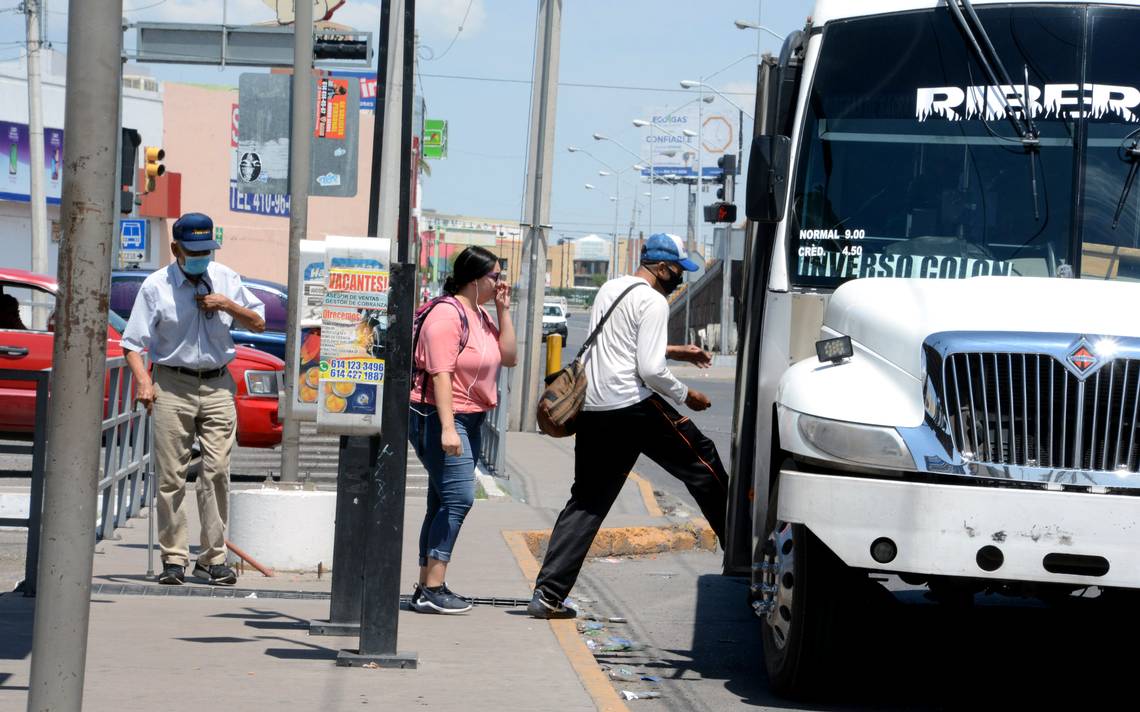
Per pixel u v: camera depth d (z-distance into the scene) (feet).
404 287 47.91
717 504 59.57
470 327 58.90
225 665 47.98
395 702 43.60
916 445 42.86
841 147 52.42
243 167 81.30
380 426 48.39
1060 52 51.75
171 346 62.69
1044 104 51.31
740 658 57.00
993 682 52.60
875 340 45.70
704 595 72.59
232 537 68.49
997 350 42.83
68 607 29.66
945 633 61.41
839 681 47.75
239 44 128.88
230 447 64.59
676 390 58.34
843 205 51.98
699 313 522.06
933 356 43.34
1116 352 42.32
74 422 29.50
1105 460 42.06
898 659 56.13
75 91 29.09
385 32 50.29
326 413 48.03
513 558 74.59
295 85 79.56
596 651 57.67
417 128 224.94
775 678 49.06
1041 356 42.63
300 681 46.01
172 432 63.10
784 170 52.03
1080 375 42.14
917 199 51.49
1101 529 41.42
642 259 60.90
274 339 135.85
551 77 153.28
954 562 42.04
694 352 60.70
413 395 59.26
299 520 67.67
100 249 29.35
